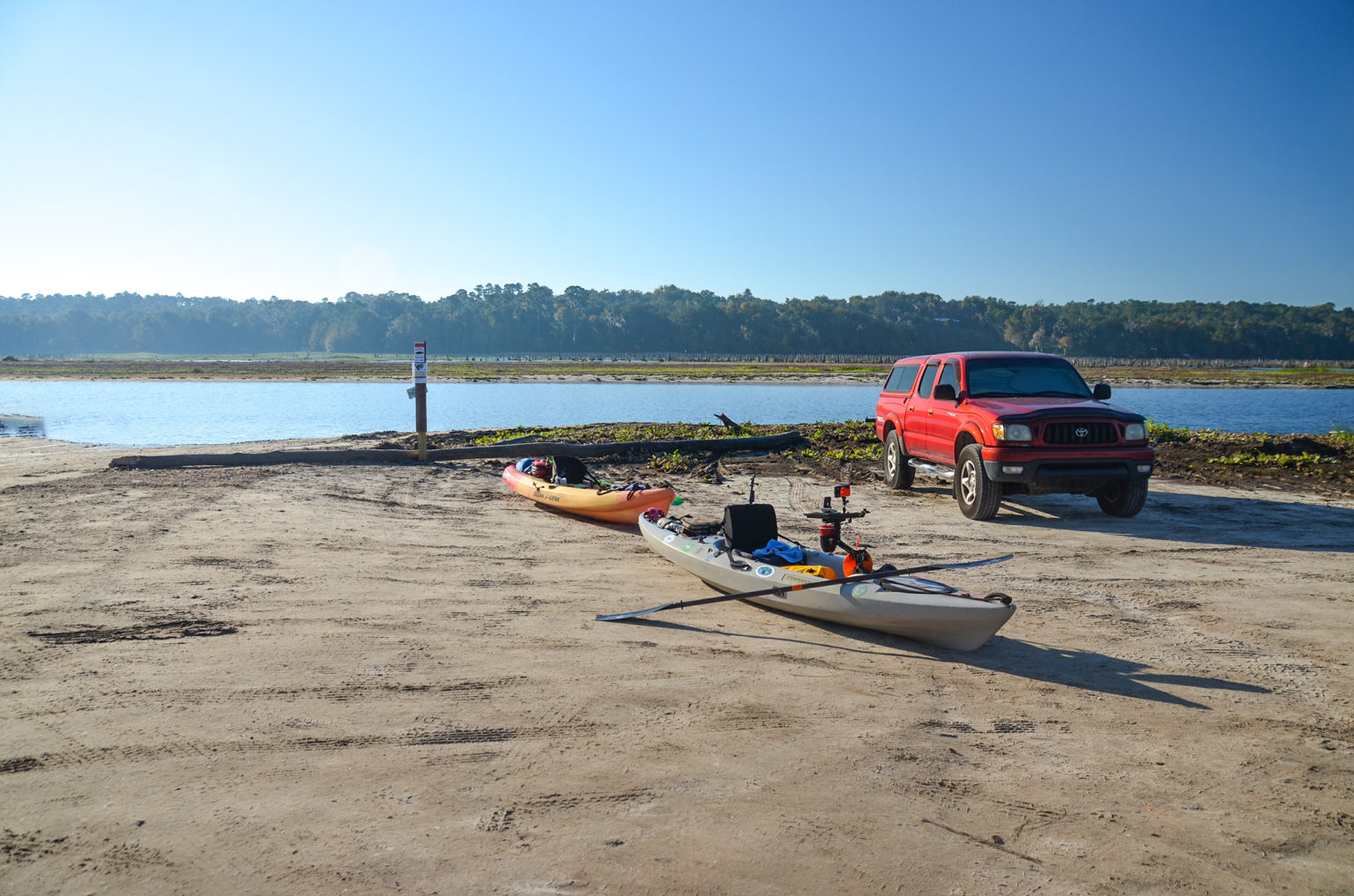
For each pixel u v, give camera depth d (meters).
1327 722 5.12
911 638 6.55
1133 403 52.00
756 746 4.62
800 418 36.28
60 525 9.75
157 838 3.60
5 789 3.96
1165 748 4.73
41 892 3.22
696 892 3.33
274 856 3.48
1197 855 3.68
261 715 4.83
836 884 3.41
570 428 22.62
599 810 3.91
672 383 71.44
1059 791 4.22
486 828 3.73
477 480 14.59
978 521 11.59
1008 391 12.36
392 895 3.25
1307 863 3.63
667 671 5.77
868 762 4.47
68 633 6.14
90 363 125.94
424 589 7.68
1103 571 8.84
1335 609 7.49
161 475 13.79
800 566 7.31
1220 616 7.29
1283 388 76.19
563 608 7.26
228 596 7.20
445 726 4.76
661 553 8.80
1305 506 12.70
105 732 4.56
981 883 3.45
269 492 12.46
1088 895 3.38
